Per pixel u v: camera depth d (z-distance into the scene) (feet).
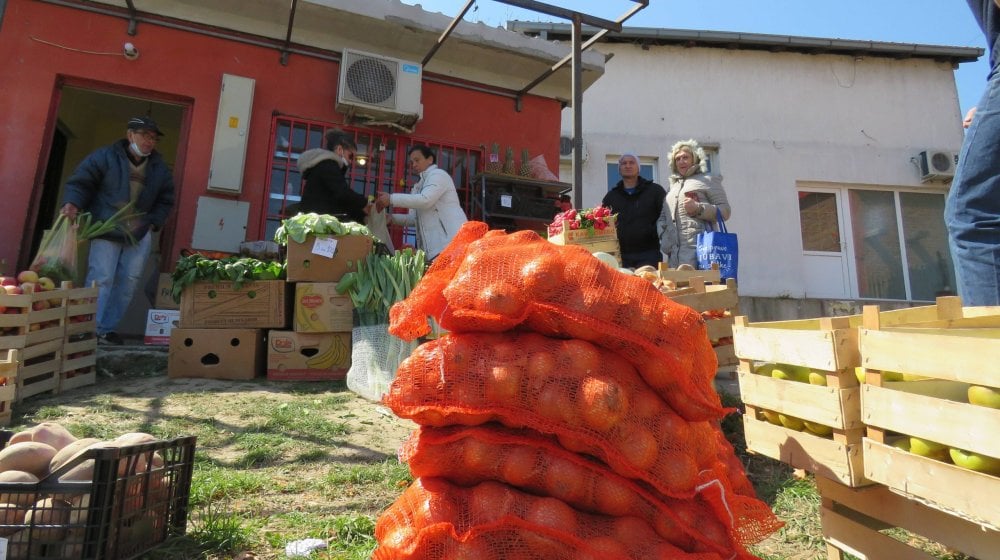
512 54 24.43
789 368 6.57
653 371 4.55
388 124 22.95
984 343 4.34
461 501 4.65
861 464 5.46
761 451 6.79
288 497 7.64
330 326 14.98
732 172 37.93
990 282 7.62
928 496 4.70
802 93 39.52
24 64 19.08
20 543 4.95
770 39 38.50
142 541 5.68
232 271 14.89
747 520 5.08
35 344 12.32
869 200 39.22
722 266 15.35
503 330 4.90
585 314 4.54
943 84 40.70
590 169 36.94
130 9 20.10
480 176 22.43
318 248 15.16
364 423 11.13
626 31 37.47
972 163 7.88
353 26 22.34
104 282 16.78
